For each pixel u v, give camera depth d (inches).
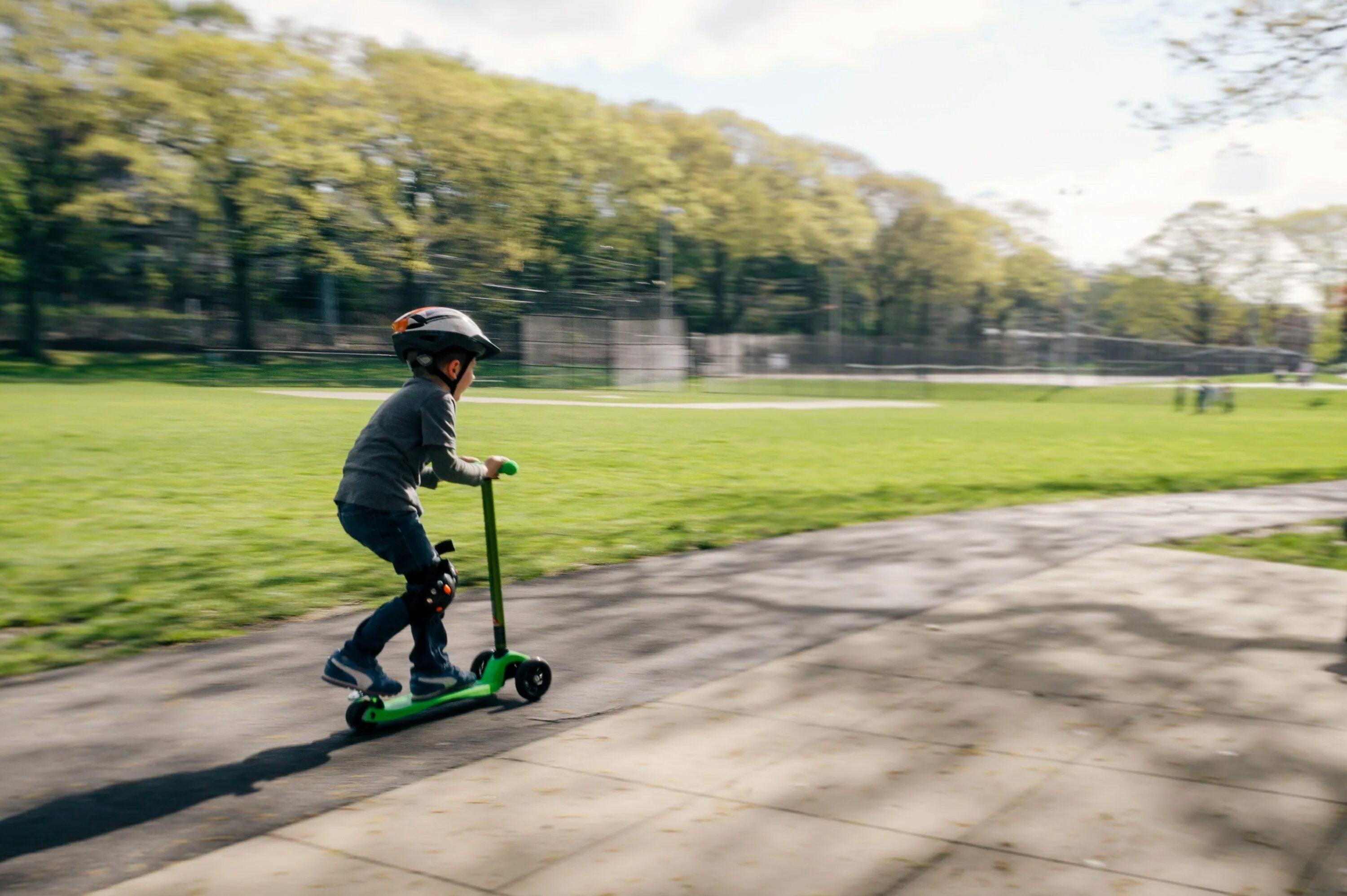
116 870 120.2
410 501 168.9
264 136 1609.3
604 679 195.3
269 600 257.3
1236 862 119.4
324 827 131.6
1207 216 3073.3
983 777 145.3
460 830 130.6
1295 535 358.9
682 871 118.9
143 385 1465.3
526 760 155.0
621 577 286.2
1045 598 257.4
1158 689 184.4
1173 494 492.4
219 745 161.6
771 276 2733.8
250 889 115.6
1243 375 2886.3
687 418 992.9
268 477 490.9
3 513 380.8
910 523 380.5
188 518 379.9
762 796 139.9
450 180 1808.6
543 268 2130.9
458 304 1855.3
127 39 1562.5
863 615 242.5
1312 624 230.4
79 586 270.2
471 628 233.1
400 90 1755.7
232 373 1663.4
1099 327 3216.0
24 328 1866.4
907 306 2723.9
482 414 984.9
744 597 261.1
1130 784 142.2
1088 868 118.4
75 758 156.0
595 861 121.6
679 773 149.0
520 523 379.2
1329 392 2191.2
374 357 1792.6
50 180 1669.5
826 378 2364.7
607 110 2261.3
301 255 1748.3
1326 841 124.5
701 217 2311.8
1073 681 189.9
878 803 137.1
